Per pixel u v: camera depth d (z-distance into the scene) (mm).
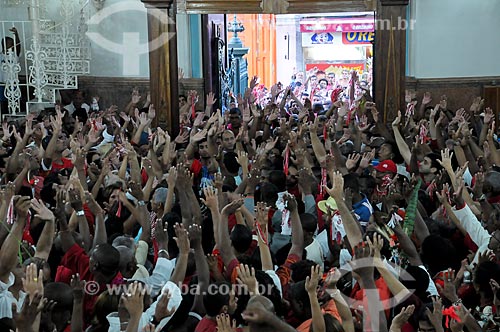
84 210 6219
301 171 6469
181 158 7961
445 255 5066
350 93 13680
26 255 5285
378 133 10617
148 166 7000
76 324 4223
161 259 4918
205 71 15125
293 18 19750
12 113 13977
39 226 5750
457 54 15102
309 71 19062
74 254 5117
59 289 4398
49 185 6949
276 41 20109
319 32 19438
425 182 7727
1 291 4453
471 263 5297
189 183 5887
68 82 14195
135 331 3768
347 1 10945
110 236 5793
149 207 6887
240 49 18422
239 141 8984
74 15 15344
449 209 5816
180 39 15000
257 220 4934
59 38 14250
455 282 4855
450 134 9883
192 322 4398
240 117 11492
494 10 14992
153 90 11078
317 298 4148
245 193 6652
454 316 4125
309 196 6418
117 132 10180
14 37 14492
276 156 8203
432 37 15070
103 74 15461
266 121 10625
